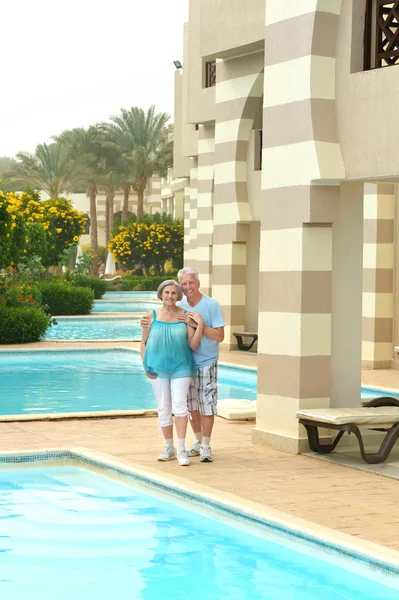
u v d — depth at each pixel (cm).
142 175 5759
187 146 2928
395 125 799
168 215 6041
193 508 694
